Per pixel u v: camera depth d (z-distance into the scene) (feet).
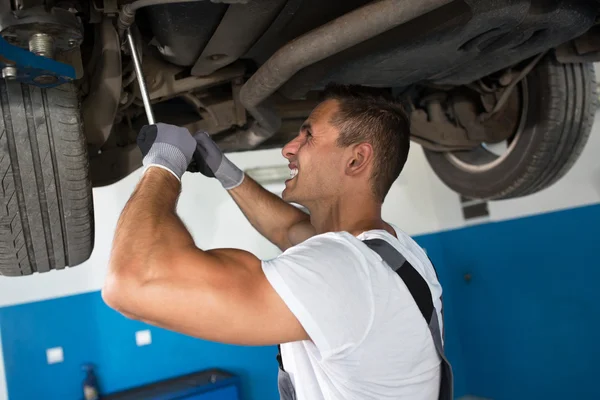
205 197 13.09
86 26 3.98
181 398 10.87
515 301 13.37
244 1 3.07
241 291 2.16
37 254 3.87
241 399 12.64
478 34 3.87
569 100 5.79
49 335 11.45
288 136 6.81
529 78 6.00
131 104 5.00
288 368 2.84
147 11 3.89
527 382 13.16
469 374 14.84
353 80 4.59
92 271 11.98
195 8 3.62
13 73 2.48
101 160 4.67
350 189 2.99
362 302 2.32
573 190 11.98
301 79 4.59
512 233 13.38
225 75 5.01
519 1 3.56
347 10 3.88
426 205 15.55
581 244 11.87
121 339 11.96
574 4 3.87
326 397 2.56
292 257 2.31
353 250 2.44
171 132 2.86
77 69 3.37
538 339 12.89
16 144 3.30
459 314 14.99
